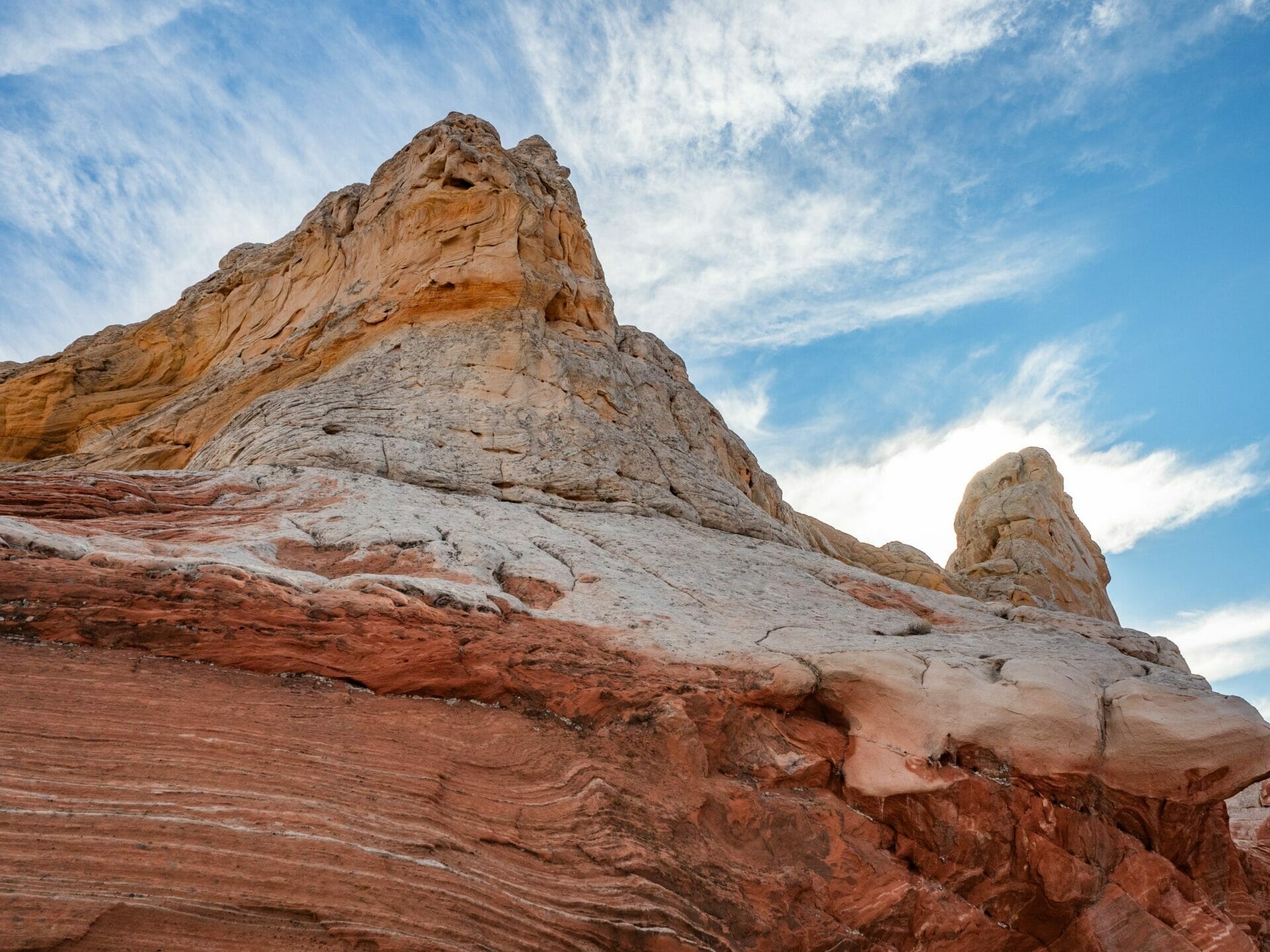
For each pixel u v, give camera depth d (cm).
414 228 2277
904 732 1000
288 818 680
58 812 617
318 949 617
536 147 2925
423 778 774
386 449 1655
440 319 2141
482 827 762
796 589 1444
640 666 991
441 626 925
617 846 801
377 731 809
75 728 686
